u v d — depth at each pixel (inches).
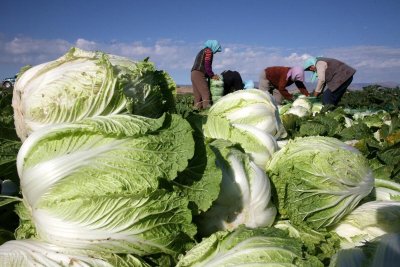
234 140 51.8
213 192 36.9
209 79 213.0
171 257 35.0
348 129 98.3
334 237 44.1
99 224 31.7
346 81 193.6
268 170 47.4
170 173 34.1
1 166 40.4
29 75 40.3
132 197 32.2
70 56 41.1
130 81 41.1
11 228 40.6
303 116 127.8
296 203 43.9
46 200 32.4
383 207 45.6
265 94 70.9
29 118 38.4
